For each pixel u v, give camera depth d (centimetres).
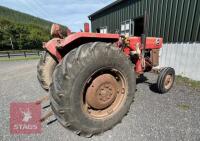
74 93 181
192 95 354
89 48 191
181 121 245
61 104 179
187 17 496
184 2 498
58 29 292
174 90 387
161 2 582
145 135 213
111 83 216
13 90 425
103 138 210
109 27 989
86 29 256
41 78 317
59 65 188
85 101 205
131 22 769
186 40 509
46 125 245
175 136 210
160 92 360
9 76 620
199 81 475
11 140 212
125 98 234
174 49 554
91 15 1179
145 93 365
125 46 301
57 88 179
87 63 184
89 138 211
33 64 1012
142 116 261
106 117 218
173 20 544
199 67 480
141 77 509
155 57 404
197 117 257
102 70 204
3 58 1482
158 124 238
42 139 212
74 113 186
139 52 317
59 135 220
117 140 205
